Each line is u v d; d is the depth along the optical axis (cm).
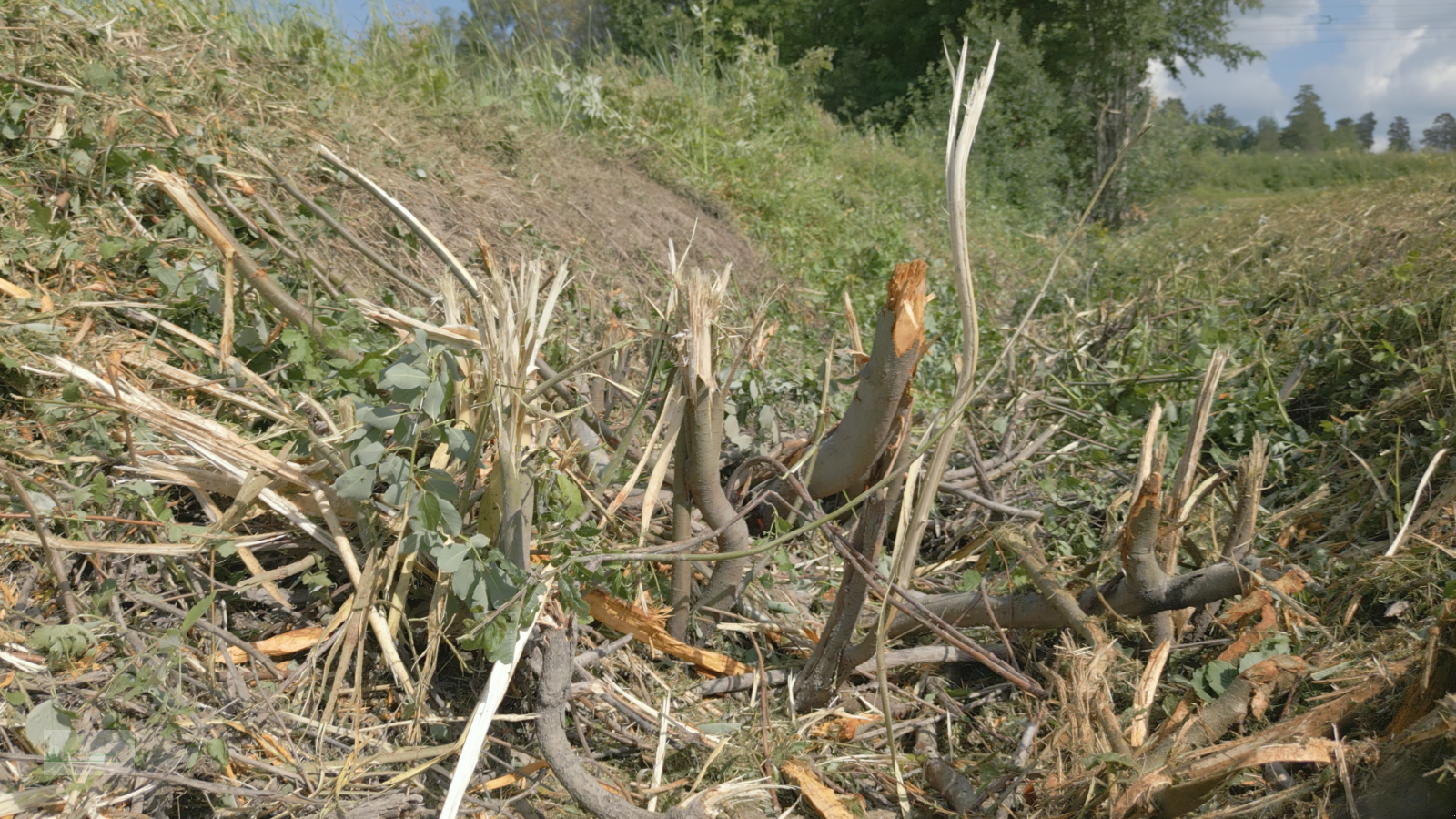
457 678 208
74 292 239
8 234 235
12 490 188
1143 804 168
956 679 249
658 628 230
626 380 329
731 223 709
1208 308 469
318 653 191
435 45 647
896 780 194
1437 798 151
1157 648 214
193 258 256
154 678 164
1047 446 385
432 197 412
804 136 1070
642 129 770
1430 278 402
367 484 179
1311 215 738
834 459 251
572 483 214
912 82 1877
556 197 521
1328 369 395
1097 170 1543
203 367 239
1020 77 1554
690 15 1435
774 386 365
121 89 305
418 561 204
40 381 210
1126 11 1666
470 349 201
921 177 1207
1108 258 805
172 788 165
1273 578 216
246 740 177
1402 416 327
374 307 242
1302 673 180
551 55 740
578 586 194
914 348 215
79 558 192
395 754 175
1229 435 366
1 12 300
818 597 276
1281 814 173
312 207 278
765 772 204
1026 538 250
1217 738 178
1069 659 212
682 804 183
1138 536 213
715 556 197
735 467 297
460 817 177
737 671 236
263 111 380
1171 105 1653
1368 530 288
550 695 186
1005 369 443
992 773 194
